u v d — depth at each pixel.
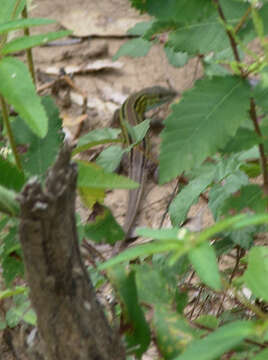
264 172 4.41
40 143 4.73
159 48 14.34
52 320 3.72
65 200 3.41
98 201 4.87
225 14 4.02
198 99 3.86
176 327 3.83
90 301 3.73
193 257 3.02
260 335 2.94
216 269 2.97
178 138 3.83
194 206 9.59
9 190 4.00
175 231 3.20
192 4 3.75
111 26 14.58
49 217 3.38
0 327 5.56
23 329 5.63
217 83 3.87
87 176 4.09
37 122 3.78
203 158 3.80
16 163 4.76
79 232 4.54
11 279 4.68
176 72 13.82
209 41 4.06
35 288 3.66
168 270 4.50
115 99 13.13
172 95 13.15
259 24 3.62
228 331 2.93
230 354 3.79
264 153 4.48
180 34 4.08
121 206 11.17
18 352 5.63
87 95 13.20
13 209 3.77
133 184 4.11
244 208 4.64
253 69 3.85
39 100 3.81
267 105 4.01
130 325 4.01
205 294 6.73
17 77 3.83
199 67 13.72
